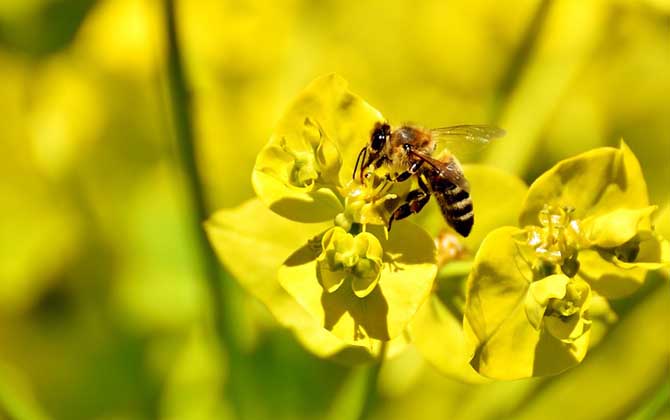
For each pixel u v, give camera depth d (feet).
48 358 0.94
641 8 0.92
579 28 0.92
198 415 0.93
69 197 0.94
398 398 0.92
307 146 0.75
